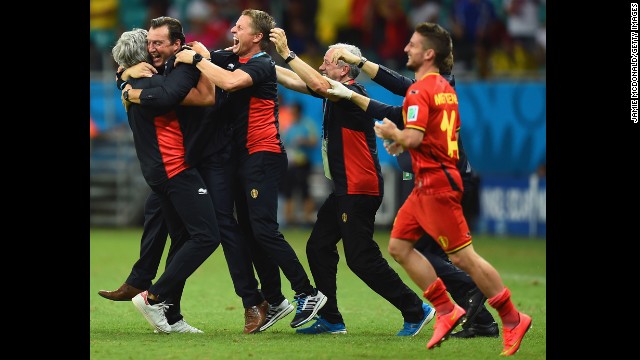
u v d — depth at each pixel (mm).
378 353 24141
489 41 70625
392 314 32594
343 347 25156
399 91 27188
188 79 26547
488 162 63938
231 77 26562
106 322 30297
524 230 62781
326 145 27688
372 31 70500
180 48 27672
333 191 27969
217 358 23438
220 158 27906
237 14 71250
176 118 27109
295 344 25672
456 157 23547
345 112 27141
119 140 69125
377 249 27516
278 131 28219
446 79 25422
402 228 23703
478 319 27062
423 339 26812
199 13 70875
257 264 28344
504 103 63219
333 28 71125
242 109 27766
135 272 28516
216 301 35500
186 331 28219
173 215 28031
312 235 28203
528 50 71250
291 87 30141
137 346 25312
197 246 27109
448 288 27266
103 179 69500
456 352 24344
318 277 28078
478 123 63938
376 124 22719
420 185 23312
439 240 23344
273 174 27859
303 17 71312
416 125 22672
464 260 23312
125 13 70875
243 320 31047
